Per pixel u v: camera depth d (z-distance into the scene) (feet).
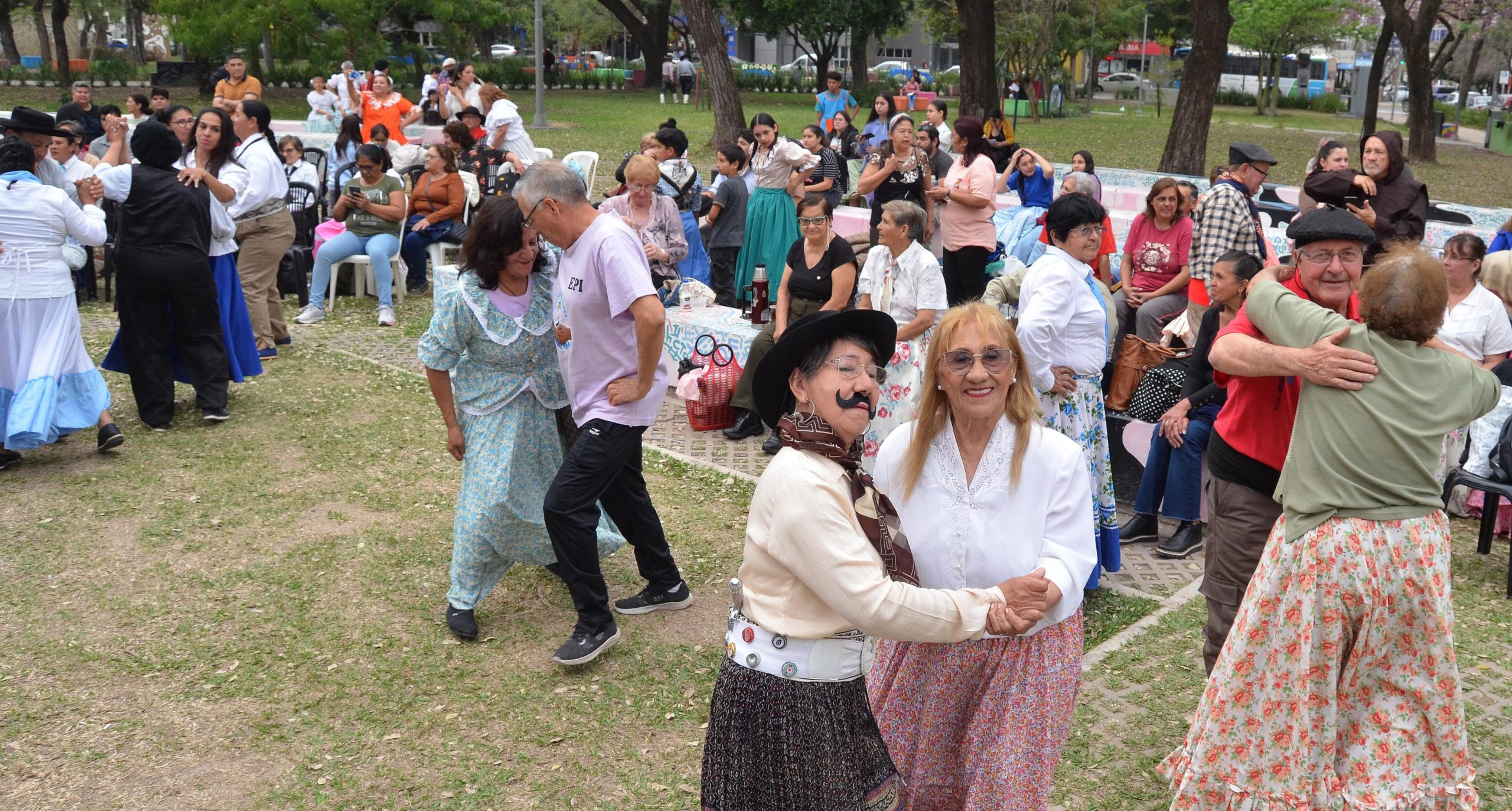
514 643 16.01
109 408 22.71
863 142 58.54
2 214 20.95
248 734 13.69
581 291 14.42
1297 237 11.57
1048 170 38.65
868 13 142.82
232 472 22.26
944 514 9.46
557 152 76.48
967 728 9.79
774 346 8.31
